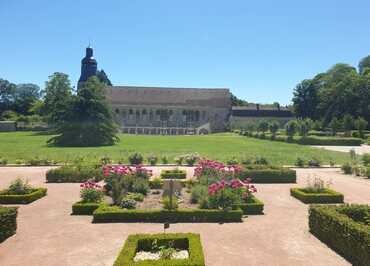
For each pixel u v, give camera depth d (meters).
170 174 24.83
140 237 10.70
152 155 34.38
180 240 10.64
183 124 125.06
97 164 27.20
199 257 9.06
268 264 9.81
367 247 9.21
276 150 49.56
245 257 10.30
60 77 99.19
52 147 51.94
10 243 11.54
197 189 17.09
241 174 23.55
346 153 45.62
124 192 17.06
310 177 26.28
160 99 125.69
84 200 16.11
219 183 15.29
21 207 16.58
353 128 76.50
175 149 50.38
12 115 123.19
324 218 11.72
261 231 12.85
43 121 100.88
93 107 56.75
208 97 127.31
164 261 8.80
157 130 110.44
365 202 17.91
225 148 52.62
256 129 89.94
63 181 23.47
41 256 10.41
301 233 12.63
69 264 9.83
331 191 18.36
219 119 126.06
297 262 9.98
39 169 29.66
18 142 60.44
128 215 14.12
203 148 52.50
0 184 22.75
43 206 16.78
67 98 58.59
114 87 127.62
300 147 55.50
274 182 23.66
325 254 10.61
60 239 11.94
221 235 12.36
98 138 56.25
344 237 10.41
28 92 147.00
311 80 109.50
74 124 55.44
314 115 107.31
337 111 92.38
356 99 90.75
